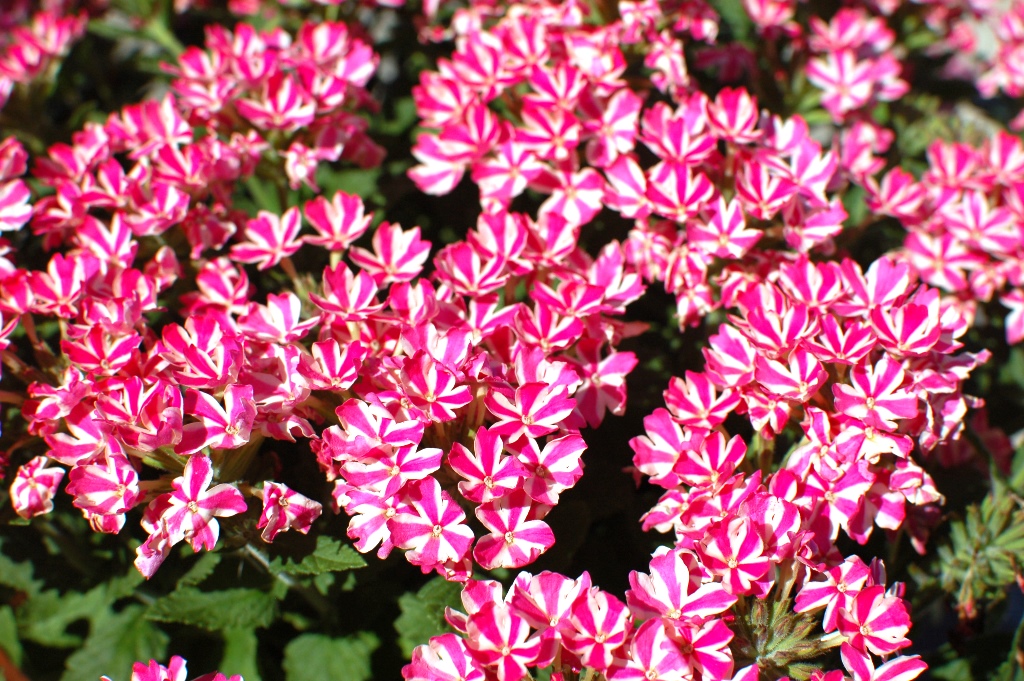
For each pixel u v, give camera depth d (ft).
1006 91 2.09
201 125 1.74
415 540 1.47
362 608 1.65
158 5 2.09
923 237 1.75
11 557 1.69
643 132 1.68
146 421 1.50
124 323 1.57
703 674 1.44
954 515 1.69
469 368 1.51
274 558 1.53
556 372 1.52
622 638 1.44
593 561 1.68
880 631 1.47
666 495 1.55
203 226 1.68
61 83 2.23
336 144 1.73
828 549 1.53
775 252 1.65
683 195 1.63
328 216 1.67
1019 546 1.63
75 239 1.68
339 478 1.55
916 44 2.12
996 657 1.70
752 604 1.50
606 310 1.59
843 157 1.77
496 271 1.59
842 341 1.53
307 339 1.62
